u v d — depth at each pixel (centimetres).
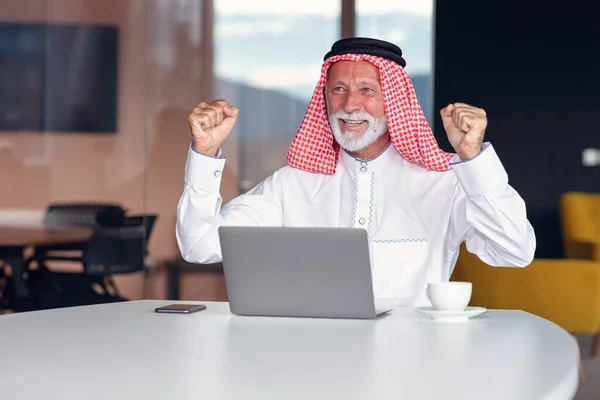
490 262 242
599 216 674
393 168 261
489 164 208
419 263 249
